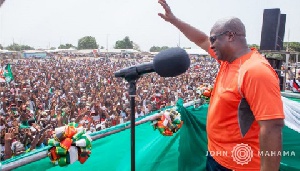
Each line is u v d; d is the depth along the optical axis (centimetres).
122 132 253
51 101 1461
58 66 4231
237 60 170
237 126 169
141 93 1784
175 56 151
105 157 236
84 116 1047
